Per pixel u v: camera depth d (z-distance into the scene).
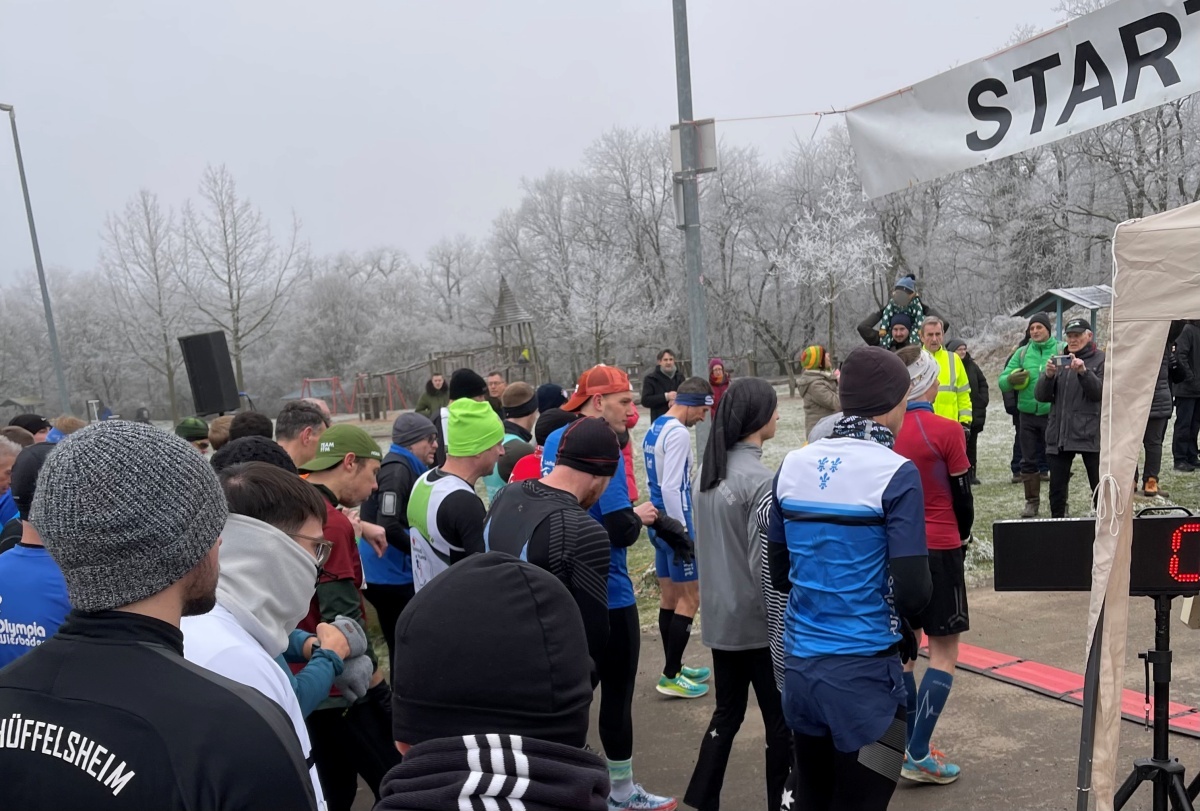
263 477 2.22
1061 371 7.31
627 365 39.31
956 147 4.17
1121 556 2.74
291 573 2.06
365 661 2.60
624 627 3.60
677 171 6.88
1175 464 9.52
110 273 38.56
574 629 1.39
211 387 8.77
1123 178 26.58
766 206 40.22
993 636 5.33
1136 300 2.70
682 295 41.72
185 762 1.13
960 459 3.54
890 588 2.57
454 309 56.47
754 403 3.33
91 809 1.12
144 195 37.97
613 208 43.00
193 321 41.00
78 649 1.22
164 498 1.25
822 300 35.31
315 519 2.29
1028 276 32.59
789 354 42.56
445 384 12.05
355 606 3.00
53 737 1.15
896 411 2.68
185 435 5.55
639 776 4.04
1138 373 2.71
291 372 53.38
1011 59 3.98
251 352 54.50
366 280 56.78
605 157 42.69
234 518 2.03
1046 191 30.33
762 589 3.11
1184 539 2.74
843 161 37.91
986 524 7.86
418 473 4.56
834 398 7.19
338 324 53.38
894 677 2.56
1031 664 4.84
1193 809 2.90
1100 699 2.77
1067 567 2.82
